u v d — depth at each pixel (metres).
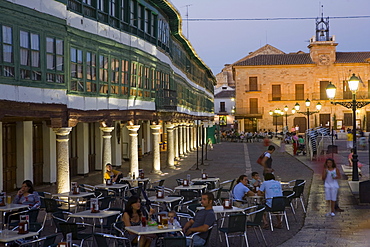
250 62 72.81
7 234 9.59
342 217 14.56
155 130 27.33
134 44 22.47
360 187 16.25
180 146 39.16
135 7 22.97
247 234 12.93
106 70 19.62
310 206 16.38
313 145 35.41
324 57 70.62
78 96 17.28
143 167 31.45
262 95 71.94
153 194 20.16
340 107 70.19
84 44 17.72
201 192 16.58
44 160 22.50
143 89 24.02
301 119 71.44
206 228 10.21
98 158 28.44
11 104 13.69
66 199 16.27
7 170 19.97
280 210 13.16
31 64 14.59
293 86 71.31
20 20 14.03
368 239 11.98
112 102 20.23
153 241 12.37
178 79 34.59
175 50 33.28
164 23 28.28
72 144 25.48
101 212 11.87
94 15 18.58
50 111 15.54
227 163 34.22
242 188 13.80
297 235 12.59
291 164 32.06
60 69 16.09
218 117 93.31
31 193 13.20
